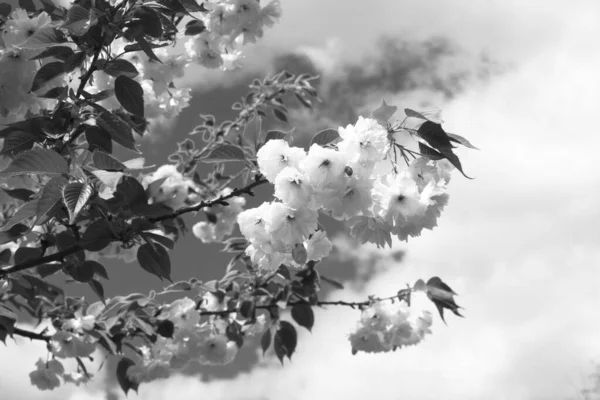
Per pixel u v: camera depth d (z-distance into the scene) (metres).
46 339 1.34
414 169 0.93
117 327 1.39
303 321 1.51
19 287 1.18
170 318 1.46
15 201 1.26
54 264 1.11
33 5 1.09
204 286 1.54
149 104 1.32
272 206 0.88
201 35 1.32
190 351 1.50
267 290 1.55
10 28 0.99
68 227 1.02
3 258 1.17
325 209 0.87
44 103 1.03
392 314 1.51
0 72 1.00
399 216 0.91
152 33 0.97
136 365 1.47
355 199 0.87
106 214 0.97
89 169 0.94
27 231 0.96
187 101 1.44
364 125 0.86
